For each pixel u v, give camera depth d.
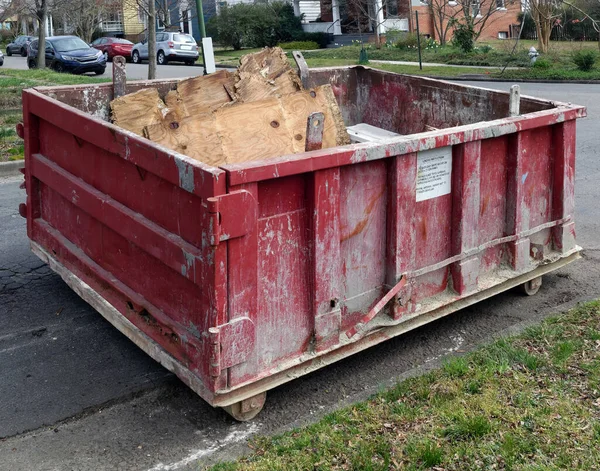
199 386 4.19
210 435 4.31
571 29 36.72
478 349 5.14
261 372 4.29
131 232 4.65
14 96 17.02
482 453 3.84
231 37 42.59
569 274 6.76
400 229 4.83
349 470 3.76
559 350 4.96
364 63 29.58
